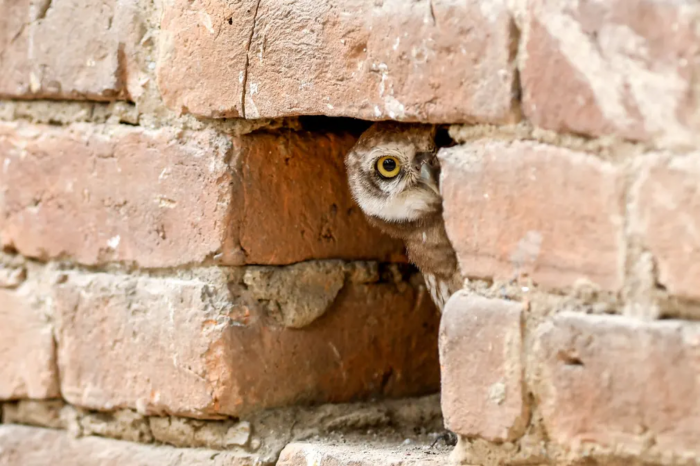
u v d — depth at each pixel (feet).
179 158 13.87
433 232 14.47
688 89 9.46
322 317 14.83
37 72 15.07
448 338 11.24
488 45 10.77
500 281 10.94
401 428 14.89
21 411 16.11
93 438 15.31
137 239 14.38
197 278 13.97
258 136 13.96
